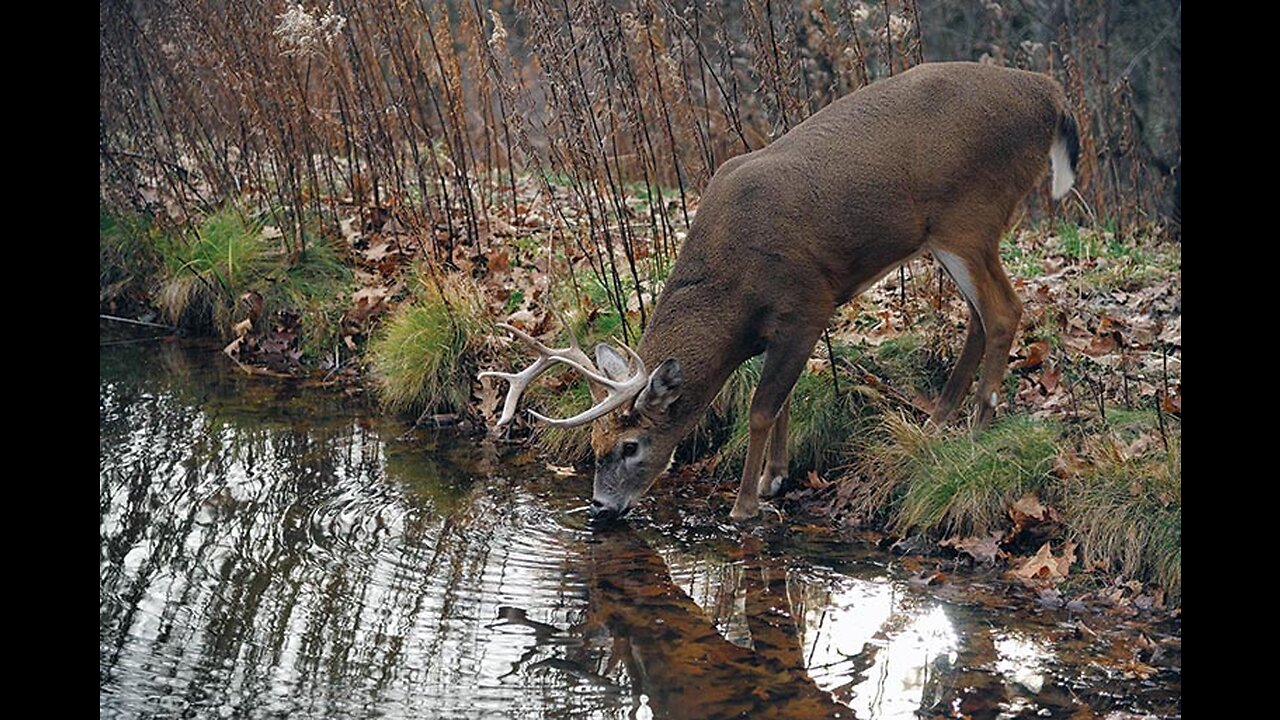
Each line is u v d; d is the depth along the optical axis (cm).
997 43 1703
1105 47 1598
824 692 688
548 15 1071
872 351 1018
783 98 1064
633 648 736
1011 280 1132
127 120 1438
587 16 1047
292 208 1317
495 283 1203
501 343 1107
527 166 1266
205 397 1145
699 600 795
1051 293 1109
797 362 887
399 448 1038
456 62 1241
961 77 901
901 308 1062
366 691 677
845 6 1145
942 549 860
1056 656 720
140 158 1431
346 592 790
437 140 1600
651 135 1453
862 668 713
